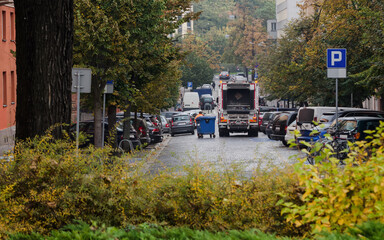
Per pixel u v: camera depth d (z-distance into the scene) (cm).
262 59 9150
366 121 2731
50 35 1173
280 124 4059
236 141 4791
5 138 1195
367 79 3247
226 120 5500
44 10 1170
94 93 2898
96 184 945
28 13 1170
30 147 1046
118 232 764
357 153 859
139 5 2689
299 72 4928
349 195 786
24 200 905
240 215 899
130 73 3178
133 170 989
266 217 893
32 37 1170
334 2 4059
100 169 979
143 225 877
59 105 1186
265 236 727
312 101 5212
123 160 990
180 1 3148
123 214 915
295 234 869
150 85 3772
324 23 4184
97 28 2644
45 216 901
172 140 5362
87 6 2589
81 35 2589
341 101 4984
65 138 1128
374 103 6656
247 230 786
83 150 998
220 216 903
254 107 5500
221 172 988
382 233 672
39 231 882
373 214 734
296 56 5478
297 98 6191
